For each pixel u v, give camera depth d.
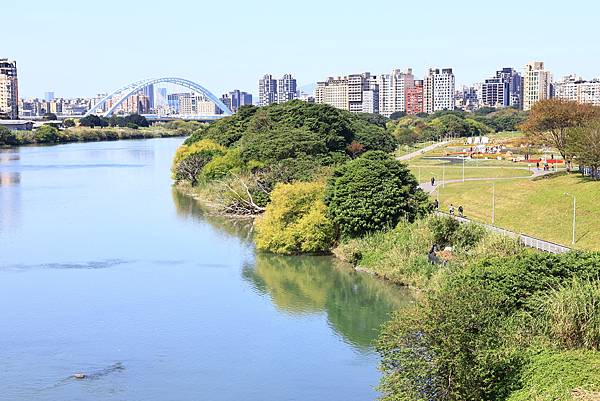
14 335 73.38
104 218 137.50
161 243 115.19
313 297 86.62
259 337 73.50
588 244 95.81
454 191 142.88
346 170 108.31
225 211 141.62
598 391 48.44
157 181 198.62
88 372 64.62
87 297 86.12
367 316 79.75
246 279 94.25
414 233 95.56
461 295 54.28
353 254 99.44
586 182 121.00
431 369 48.91
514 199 123.38
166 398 59.69
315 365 66.56
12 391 60.59
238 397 60.03
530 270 64.69
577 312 56.12
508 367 52.28
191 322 77.81
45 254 107.12
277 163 145.75
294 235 105.75
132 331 74.94
